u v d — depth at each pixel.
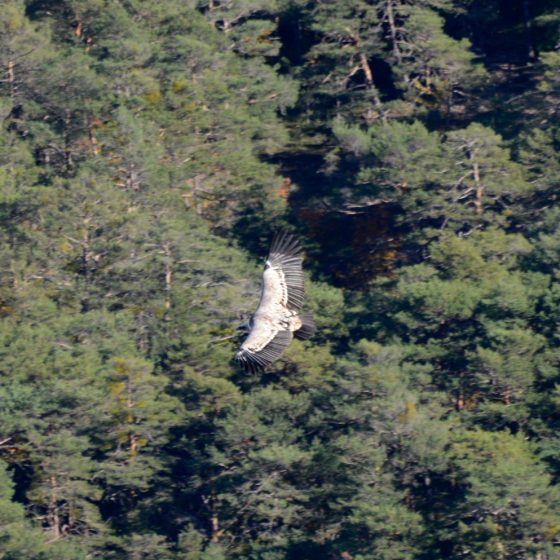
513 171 96.25
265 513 61.81
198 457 65.75
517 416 66.19
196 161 96.19
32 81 104.69
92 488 65.25
